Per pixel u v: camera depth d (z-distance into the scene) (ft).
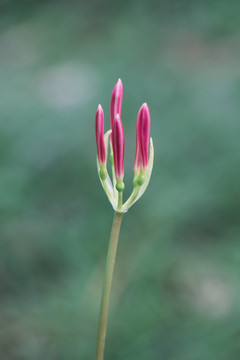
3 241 3.48
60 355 2.83
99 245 3.54
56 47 7.68
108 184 1.92
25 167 4.45
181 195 3.78
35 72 6.88
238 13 7.34
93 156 4.61
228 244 3.41
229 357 2.66
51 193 4.22
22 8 9.12
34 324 2.97
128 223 3.70
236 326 2.75
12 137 4.94
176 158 4.32
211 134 4.52
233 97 5.15
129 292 3.14
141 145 1.90
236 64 6.18
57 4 9.05
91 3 8.75
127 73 6.11
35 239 3.54
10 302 3.15
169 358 2.70
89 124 5.10
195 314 2.97
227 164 4.03
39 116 5.34
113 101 1.93
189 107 5.12
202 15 7.55
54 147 4.75
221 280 3.22
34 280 3.31
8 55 7.85
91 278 3.28
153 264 3.31
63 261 3.43
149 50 6.91
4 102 5.90
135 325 2.89
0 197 3.75
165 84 5.73
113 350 2.78
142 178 1.90
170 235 3.55
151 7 8.10
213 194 3.78
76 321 2.98
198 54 6.68
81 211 3.99
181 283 3.23
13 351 2.85
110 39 7.53
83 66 6.72
